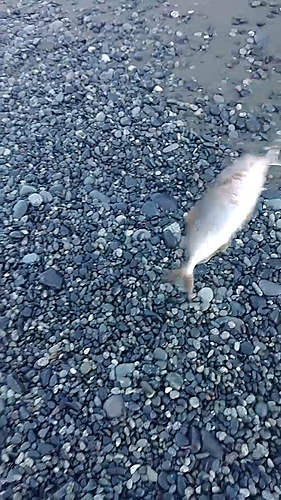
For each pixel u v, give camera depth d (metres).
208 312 1.09
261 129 1.41
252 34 1.66
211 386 1.00
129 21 1.73
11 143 1.41
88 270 1.17
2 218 1.26
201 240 0.88
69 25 1.73
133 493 0.89
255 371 1.02
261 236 1.20
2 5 1.82
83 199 1.28
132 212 1.25
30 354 1.05
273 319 1.08
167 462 0.92
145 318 1.09
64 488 0.90
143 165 1.34
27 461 0.93
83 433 0.96
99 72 1.57
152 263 1.17
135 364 1.03
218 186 0.89
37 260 1.19
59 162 1.36
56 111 1.47
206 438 0.94
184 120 1.43
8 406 0.99
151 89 1.51
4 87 1.55
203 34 1.67
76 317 1.10
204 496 0.89
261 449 0.93
